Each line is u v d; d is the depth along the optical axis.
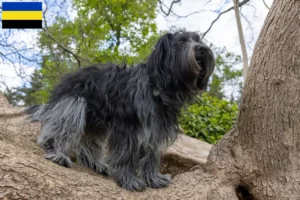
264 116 1.50
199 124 3.18
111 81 1.48
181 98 1.42
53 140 1.53
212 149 1.65
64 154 1.50
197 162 2.13
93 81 1.52
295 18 1.45
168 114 1.43
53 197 1.21
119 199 1.31
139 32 5.34
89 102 1.51
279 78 1.48
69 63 4.61
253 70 1.52
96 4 4.94
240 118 1.56
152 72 1.41
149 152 1.47
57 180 1.26
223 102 3.53
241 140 1.58
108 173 1.65
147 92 1.40
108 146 1.55
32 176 1.20
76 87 1.54
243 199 1.60
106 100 1.47
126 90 1.43
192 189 1.46
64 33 4.63
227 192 1.49
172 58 1.37
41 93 5.00
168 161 2.16
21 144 1.49
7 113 2.13
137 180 1.44
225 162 1.57
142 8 5.10
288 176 1.50
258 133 1.52
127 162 1.43
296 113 1.49
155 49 1.40
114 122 1.45
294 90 1.47
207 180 1.52
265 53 1.50
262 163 1.53
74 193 1.25
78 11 4.98
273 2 1.53
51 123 1.53
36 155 1.40
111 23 5.24
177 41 1.38
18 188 1.15
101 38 5.04
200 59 1.38
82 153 1.70
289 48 1.47
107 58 4.71
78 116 1.49
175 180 1.54
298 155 1.51
